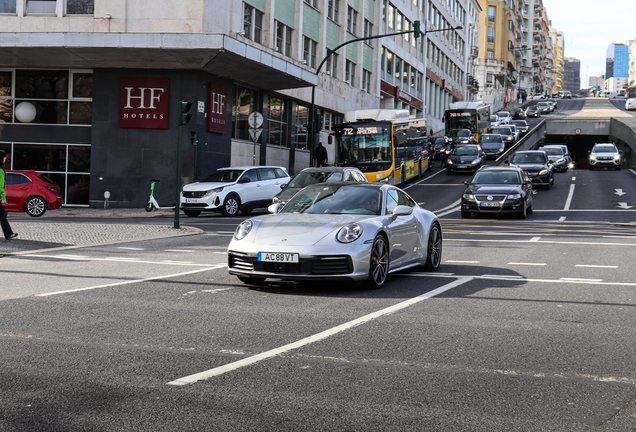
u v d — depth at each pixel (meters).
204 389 4.30
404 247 9.23
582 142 84.31
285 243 8.00
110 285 8.52
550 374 4.71
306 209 9.13
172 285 8.55
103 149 27.14
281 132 36.81
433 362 5.00
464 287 8.62
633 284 8.88
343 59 43.44
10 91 27.92
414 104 63.25
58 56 25.58
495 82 126.00
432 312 6.93
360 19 46.66
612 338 5.82
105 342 5.53
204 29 26.47
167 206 26.92
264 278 8.33
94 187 27.17
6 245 12.68
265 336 5.79
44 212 22.16
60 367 4.78
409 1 59.31
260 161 33.53
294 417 3.80
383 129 29.94
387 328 6.14
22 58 26.16
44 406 3.94
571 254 12.28
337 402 4.07
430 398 4.16
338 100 42.97
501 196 20.81
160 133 27.00
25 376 4.55
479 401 4.11
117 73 27.12
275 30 33.41
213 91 28.09
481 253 12.44
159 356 5.11
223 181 23.50
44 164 27.81
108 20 26.34
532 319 6.61
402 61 58.94
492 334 5.94
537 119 84.81
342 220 8.48
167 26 26.33
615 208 24.50
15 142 27.84
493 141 49.38
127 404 3.99
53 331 5.92
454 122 53.84
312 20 38.34
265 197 24.19
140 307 7.07
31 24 26.72
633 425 3.72
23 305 7.12
